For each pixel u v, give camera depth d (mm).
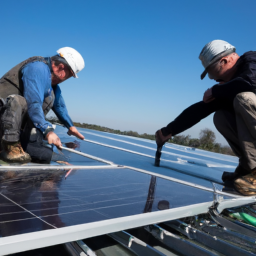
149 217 804
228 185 1630
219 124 1960
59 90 2654
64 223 654
